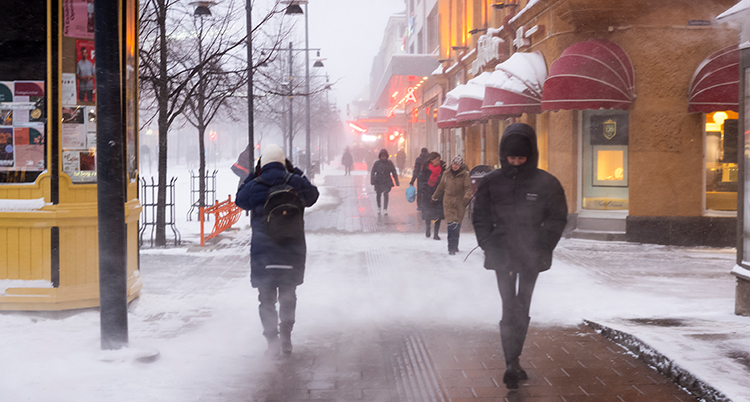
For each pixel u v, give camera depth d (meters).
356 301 7.39
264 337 5.86
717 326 5.77
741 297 6.36
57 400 4.21
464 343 5.69
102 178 5.14
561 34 13.49
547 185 4.57
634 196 12.72
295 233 5.23
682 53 12.42
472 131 22.69
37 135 6.38
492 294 7.78
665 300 7.32
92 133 6.54
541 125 15.09
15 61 6.32
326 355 5.33
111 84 5.08
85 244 6.53
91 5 6.45
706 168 12.65
